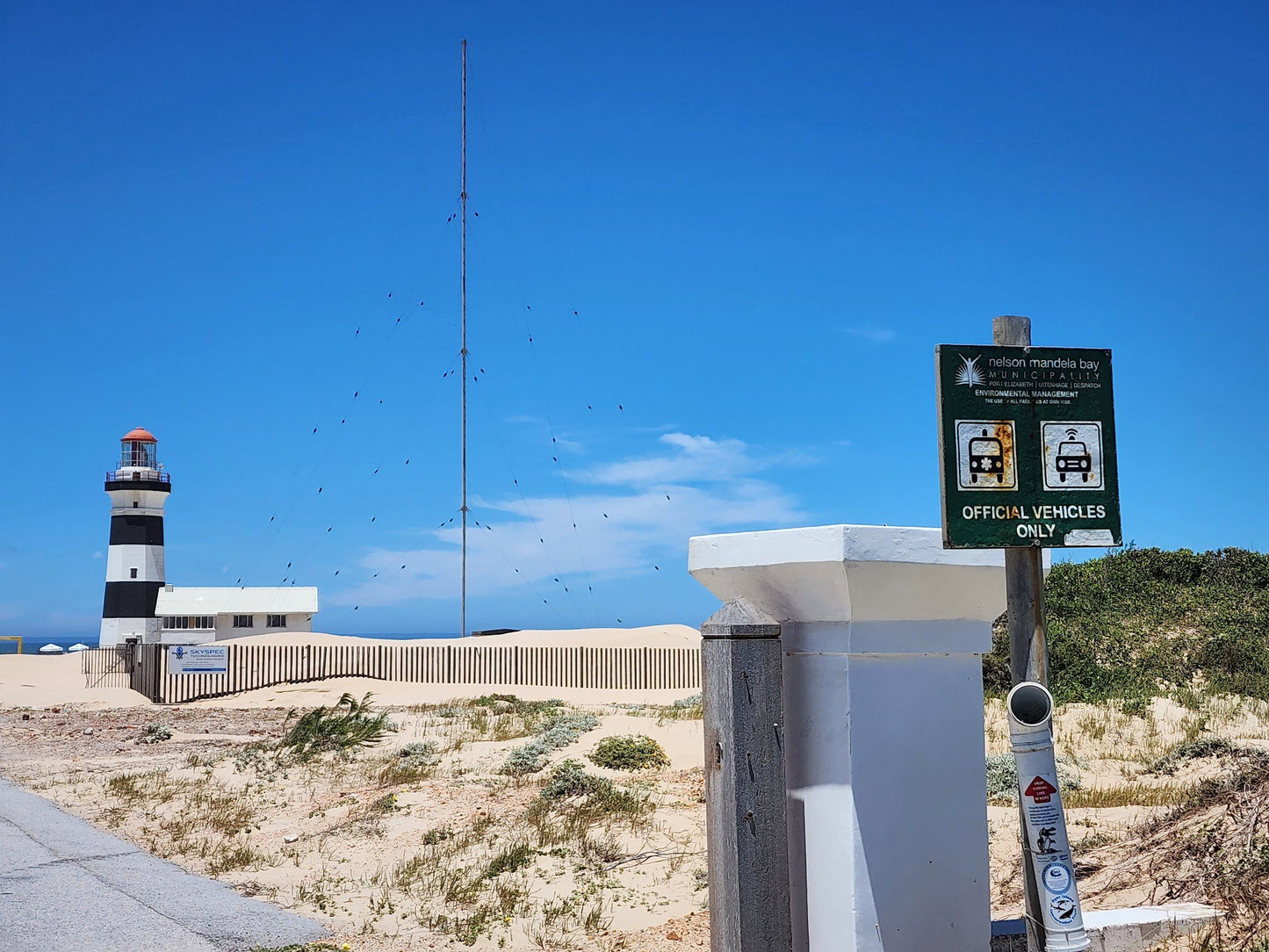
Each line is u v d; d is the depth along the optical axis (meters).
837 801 4.48
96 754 19.95
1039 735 4.35
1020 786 4.38
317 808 13.29
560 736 16.16
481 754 16.42
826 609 4.51
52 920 8.07
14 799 14.28
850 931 4.42
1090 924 5.70
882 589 4.43
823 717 4.55
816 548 4.38
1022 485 4.47
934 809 4.60
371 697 32.16
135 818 12.89
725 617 4.39
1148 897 6.49
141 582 59.06
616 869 9.35
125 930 7.84
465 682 36.31
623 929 7.86
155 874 9.81
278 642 51.78
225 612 55.62
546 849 10.05
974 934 4.62
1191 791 9.30
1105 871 7.25
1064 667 19.20
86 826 12.30
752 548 4.67
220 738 22.61
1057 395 4.54
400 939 7.82
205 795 14.38
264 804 13.75
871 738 4.50
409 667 37.12
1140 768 12.13
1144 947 5.69
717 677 4.39
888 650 4.54
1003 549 4.58
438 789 13.58
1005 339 4.59
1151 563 26.64
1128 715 15.53
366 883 9.49
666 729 16.16
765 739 4.35
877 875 4.46
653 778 13.02
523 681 36.94
